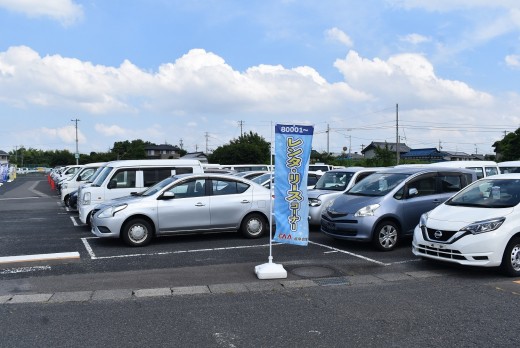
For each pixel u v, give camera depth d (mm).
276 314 5117
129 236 9180
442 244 6785
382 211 8617
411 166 10680
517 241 6703
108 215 9141
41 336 4473
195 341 4344
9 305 5469
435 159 69250
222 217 9805
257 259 8039
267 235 10492
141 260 7984
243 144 57438
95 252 8695
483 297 5723
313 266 7465
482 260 6504
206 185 9859
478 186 7883
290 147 6996
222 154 57594
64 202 17562
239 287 6230
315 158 56656
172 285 6352
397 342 4293
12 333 4555
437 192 9398
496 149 51719
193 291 6051
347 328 4664
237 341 4340
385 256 8250
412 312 5156
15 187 36125
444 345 4219
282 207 7027
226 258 8133
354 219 8602
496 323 4785
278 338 4406
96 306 5434
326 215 9273
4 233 11195
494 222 6598
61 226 12508
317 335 4480
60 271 7188
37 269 7320
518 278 6660
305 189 7031
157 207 9305
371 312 5164
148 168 11734
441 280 6570
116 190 11398
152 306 5426
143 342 4324
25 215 15430
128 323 4840
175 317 5031
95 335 4500
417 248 7262
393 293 5930
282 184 7016
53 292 6004
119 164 11617
